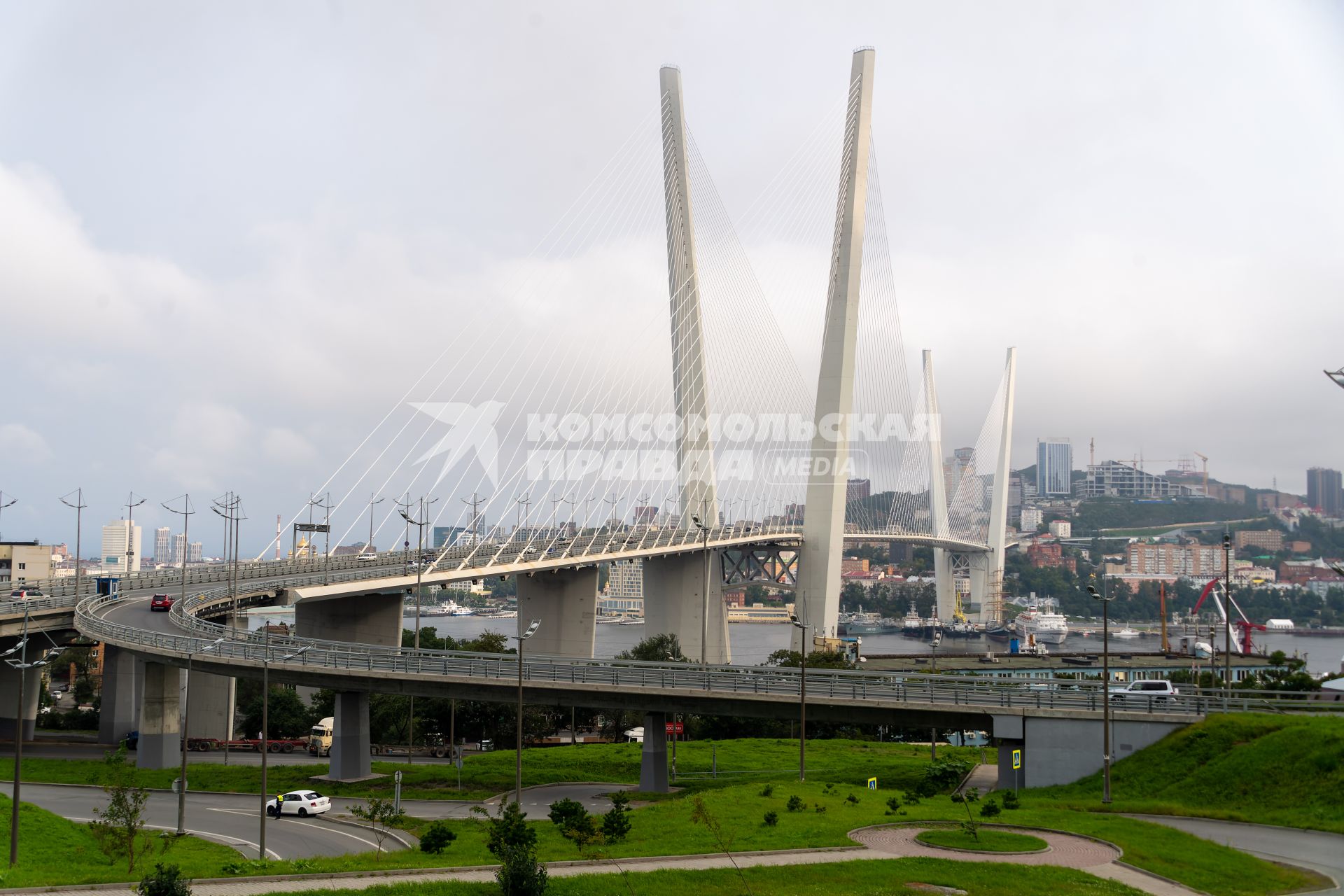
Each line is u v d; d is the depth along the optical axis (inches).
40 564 6692.9
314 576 4355.3
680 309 5831.7
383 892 1251.8
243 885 1299.2
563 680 2723.9
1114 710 2272.4
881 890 1310.3
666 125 5940.0
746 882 1336.1
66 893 1269.7
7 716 3641.7
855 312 6018.7
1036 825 1701.5
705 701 2603.3
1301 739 1994.3
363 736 2903.5
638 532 5723.4
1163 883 1378.0
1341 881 1417.3
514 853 1275.8
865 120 5930.1
